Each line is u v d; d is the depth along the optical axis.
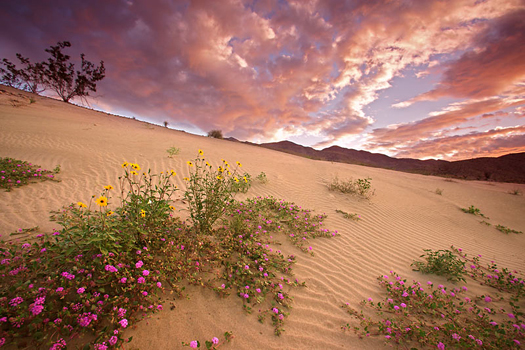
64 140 10.72
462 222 8.57
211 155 12.82
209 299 3.14
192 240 4.05
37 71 33.81
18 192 5.33
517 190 16.17
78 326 2.25
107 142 11.75
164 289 3.02
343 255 5.00
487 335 3.10
